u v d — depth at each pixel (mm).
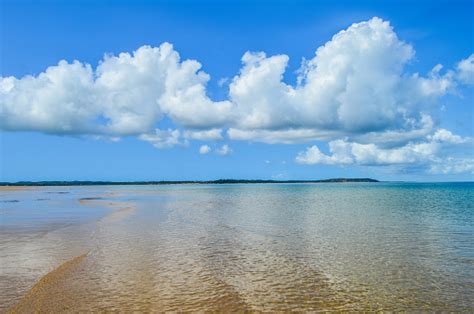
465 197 74062
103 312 10766
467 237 23922
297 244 21188
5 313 10539
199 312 10945
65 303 11375
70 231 24297
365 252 19188
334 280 14211
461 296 12602
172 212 40094
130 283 13359
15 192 114688
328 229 27188
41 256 16781
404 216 36625
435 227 28469
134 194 99875
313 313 11078
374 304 11852
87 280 13602
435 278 14578
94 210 41406
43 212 38438
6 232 23688
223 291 12750
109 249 18844
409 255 18500
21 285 12758
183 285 13289
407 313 11219
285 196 83125
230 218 34250
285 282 13883
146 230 25516
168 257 17422
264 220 32719
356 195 86250
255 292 12750
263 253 18672
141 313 10758
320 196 82250
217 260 17062
